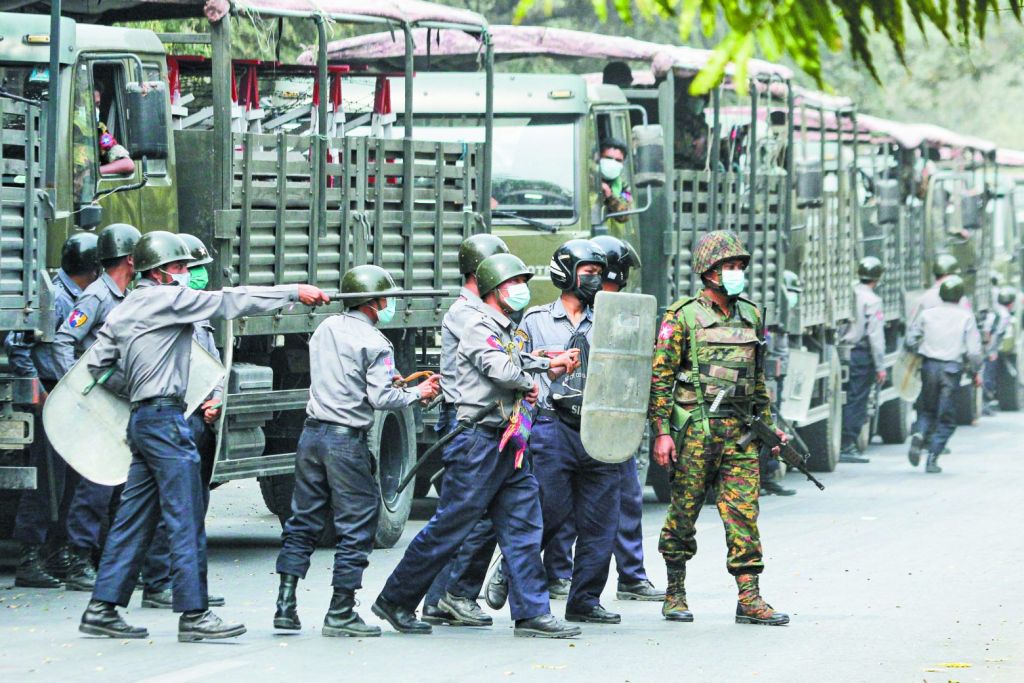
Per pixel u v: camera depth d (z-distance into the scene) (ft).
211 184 98.58
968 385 229.04
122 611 81.10
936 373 164.45
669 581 80.28
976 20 32.45
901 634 75.56
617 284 80.74
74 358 84.38
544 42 139.23
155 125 88.07
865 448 183.11
